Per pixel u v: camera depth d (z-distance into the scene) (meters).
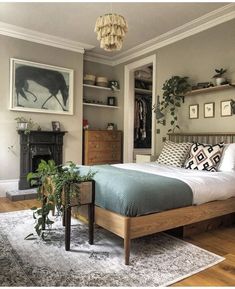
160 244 2.23
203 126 3.77
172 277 1.69
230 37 3.46
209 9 3.38
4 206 3.42
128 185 1.96
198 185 2.30
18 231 2.48
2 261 1.87
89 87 5.31
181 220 2.18
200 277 1.70
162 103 4.27
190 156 3.24
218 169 3.01
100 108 5.59
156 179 2.21
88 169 2.57
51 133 4.37
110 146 5.17
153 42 4.49
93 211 2.16
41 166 2.36
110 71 5.68
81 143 4.81
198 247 2.17
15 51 4.08
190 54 4.00
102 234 2.42
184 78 3.86
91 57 5.35
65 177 2.06
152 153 4.64
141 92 5.96
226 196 2.48
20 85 4.09
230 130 3.41
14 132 4.08
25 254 1.98
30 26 3.95
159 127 4.52
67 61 4.62
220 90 3.54
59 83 4.50
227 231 2.59
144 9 3.39
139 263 1.87
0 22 3.80
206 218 2.37
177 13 3.49
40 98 4.29
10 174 4.06
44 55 4.36
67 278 1.64
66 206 2.01
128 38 4.35
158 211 2.03
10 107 4.00
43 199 2.37
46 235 2.37
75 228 2.58
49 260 1.89
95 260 1.90
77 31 4.12
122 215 1.90
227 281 1.66
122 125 5.46
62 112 4.53
